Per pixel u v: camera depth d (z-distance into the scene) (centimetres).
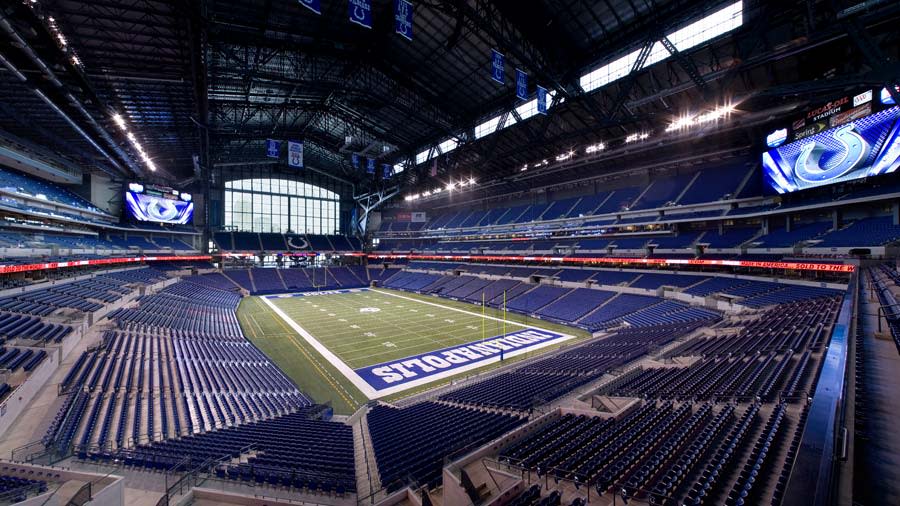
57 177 4156
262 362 2661
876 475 448
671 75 2917
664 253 4056
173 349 2500
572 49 3033
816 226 3048
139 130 3569
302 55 3609
